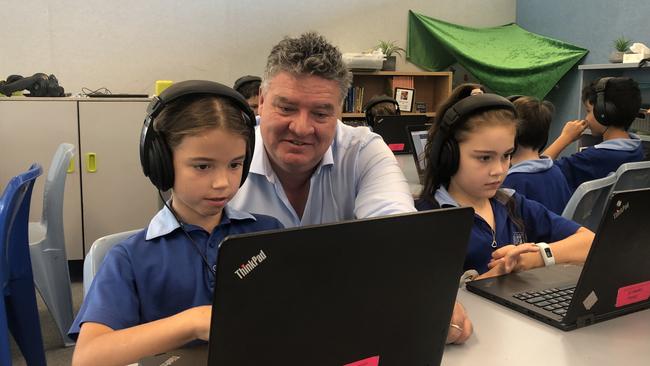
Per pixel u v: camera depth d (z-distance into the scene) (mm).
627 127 2664
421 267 623
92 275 1101
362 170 1314
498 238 1400
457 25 5387
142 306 925
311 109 1057
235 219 1045
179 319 781
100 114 3260
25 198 1885
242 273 507
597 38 4914
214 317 510
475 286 1070
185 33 4637
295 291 543
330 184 1322
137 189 3365
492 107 1284
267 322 538
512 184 1924
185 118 866
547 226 1469
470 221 648
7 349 1727
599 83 2643
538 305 969
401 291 617
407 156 3080
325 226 542
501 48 5254
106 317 849
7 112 3127
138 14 4477
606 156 2512
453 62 5453
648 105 3914
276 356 556
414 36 5340
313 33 1111
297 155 1112
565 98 5262
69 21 4289
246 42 4840
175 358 742
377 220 571
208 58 4734
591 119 2723
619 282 914
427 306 648
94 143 3273
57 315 2363
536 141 2008
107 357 760
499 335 872
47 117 3188
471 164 1303
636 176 2004
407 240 599
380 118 3172
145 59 4543
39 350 2029
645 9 4461
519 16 5754
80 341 807
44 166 3211
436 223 616
